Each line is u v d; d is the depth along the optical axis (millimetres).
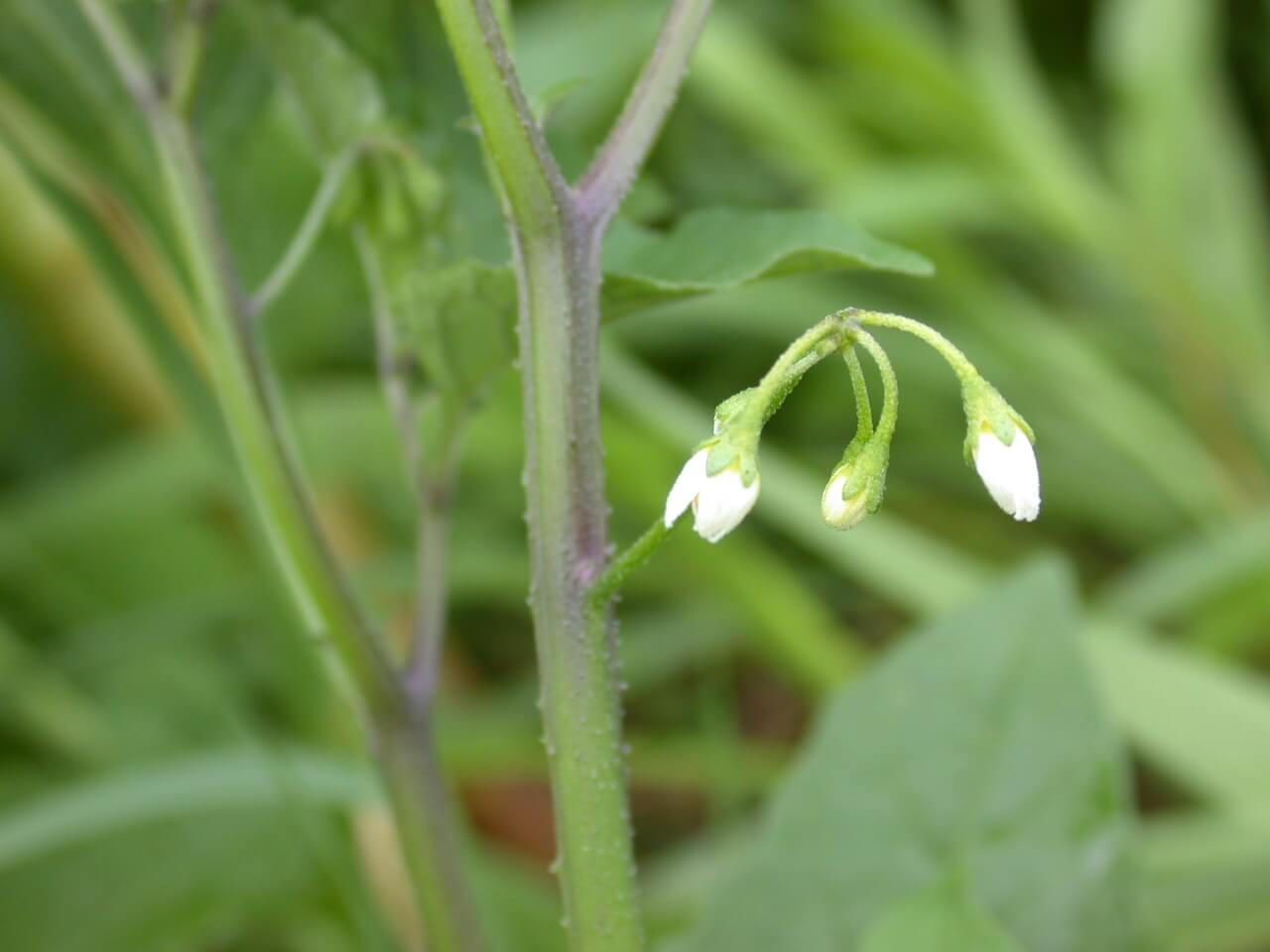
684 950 208
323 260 343
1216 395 432
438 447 180
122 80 184
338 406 344
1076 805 205
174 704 324
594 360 155
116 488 343
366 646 177
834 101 474
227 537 360
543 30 413
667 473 318
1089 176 465
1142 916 245
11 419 396
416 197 179
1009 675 210
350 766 243
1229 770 277
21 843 229
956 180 428
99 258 202
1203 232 448
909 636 216
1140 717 281
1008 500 150
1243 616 340
